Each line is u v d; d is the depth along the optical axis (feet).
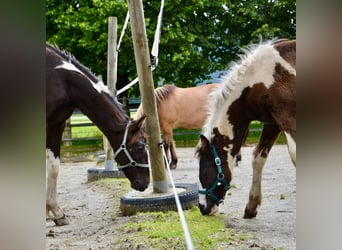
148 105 16.35
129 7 16.03
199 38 47.73
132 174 15.44
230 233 12.07
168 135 29.86
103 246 11.51
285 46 12.96
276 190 20.34
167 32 43.93
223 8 49.08
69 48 44.39
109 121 15.29
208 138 14.14
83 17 42.01
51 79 14.23
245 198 18.69
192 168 29.73
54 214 14.94
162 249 10.50
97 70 45.78
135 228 12.70
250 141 45.01
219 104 14.07
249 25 50.72
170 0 44.06
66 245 11.96
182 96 30.66
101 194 21.07
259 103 13.20
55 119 14.43
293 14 49.06
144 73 16.21
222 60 51.37
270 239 11.77
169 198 15.35
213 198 14.05
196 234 11.66
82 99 14.93
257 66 13.21
